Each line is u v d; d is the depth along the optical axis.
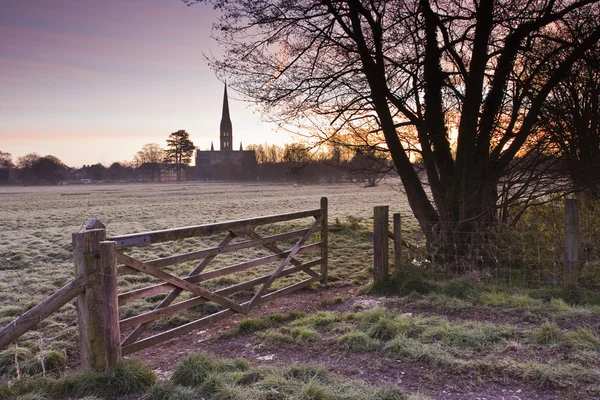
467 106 7.48
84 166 198.50
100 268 3.79
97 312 3.77
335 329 5.08
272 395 3.30
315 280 7.97
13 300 7.37
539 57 7.75
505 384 3.53
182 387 3.52
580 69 7.35
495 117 7.80
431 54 8.07
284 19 8.28
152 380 3.78
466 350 4.15
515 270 6.61
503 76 7.50
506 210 7.86
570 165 7.46
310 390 3.32
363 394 3.27
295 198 42.00
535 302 5.49
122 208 32.06
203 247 12.70
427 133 8.05
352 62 8.49
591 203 7.38
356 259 10.41
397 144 8.23
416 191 8.24
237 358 4.20
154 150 183.88
